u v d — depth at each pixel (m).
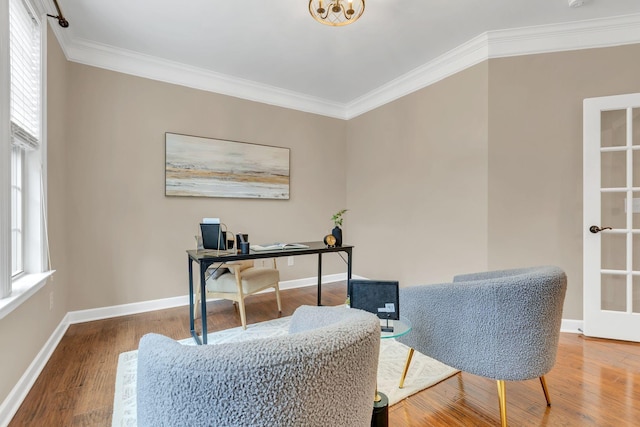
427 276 3.30
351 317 0.80
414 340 1.62
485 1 2.22
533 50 2.63
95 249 2.80
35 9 1.94
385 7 2.28
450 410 1.57
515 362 1.36
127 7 2.26
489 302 1.38
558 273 1.45
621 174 2.45
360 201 4.23
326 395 0.60
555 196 2.60
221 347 0.58
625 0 2.21
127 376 1.87
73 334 2.47
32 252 2.00
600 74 2.50
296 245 2.84
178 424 0.57
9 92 1.54
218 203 3.45
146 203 3.04
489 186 2.74
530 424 1.46
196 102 3.30
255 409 0.55
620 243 2.45
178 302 3.20
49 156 2.22
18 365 1.63
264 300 3.46
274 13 2.35
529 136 2.65
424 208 3.33
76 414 1.52
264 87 3.71
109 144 2.86
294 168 4.00
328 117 4.29
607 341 2.38
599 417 1.50
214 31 2.58
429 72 3.22
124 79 2.93
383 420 1.28
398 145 3.64
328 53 2.96
